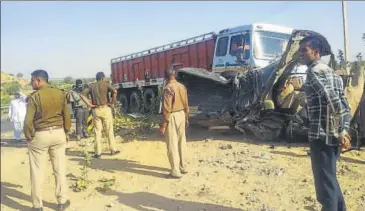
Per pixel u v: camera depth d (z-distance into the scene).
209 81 10.51
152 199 6.19
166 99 6.98
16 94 14.44
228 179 6.79
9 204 6.89
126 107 22.05
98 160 9.00
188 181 6.88
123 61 22.33
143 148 9.82
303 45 4.30
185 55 16.12
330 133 4.14
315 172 4.38
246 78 9.89
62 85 13.72
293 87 9.06
